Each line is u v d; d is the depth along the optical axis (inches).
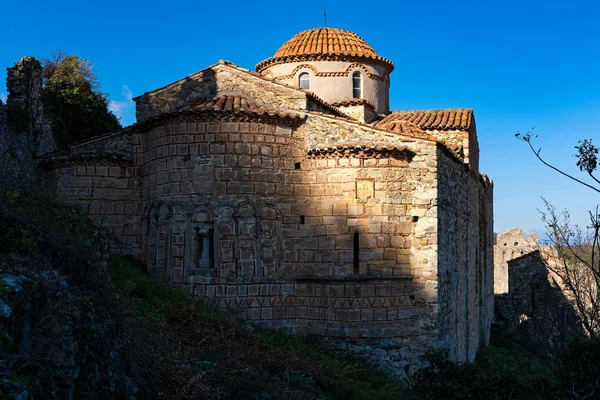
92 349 424.5
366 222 837.8
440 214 856.3
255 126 844.0
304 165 864.3
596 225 466.3
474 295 1212.5
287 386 597.0
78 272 470.9
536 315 1691.7
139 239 920.9
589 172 438.3
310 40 1258.6
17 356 359.6
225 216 831.7
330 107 984.3
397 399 698.8
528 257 1759.4
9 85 977.5
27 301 382.3
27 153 906.7
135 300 695.1
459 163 1016.9
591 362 586.6
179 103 928.9
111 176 923.4
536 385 614.5
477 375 645.3
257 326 813.9
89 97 1261.1
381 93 1262.3
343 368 767.1
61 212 618.5
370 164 842.2
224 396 523.8
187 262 831.1
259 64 1251.8
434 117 1157.1
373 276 829.2
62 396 386.3
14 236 456.4
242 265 829.8
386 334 826.2
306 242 849.5
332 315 830.5
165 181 857.5
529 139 412.8
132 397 451.5
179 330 662.5
